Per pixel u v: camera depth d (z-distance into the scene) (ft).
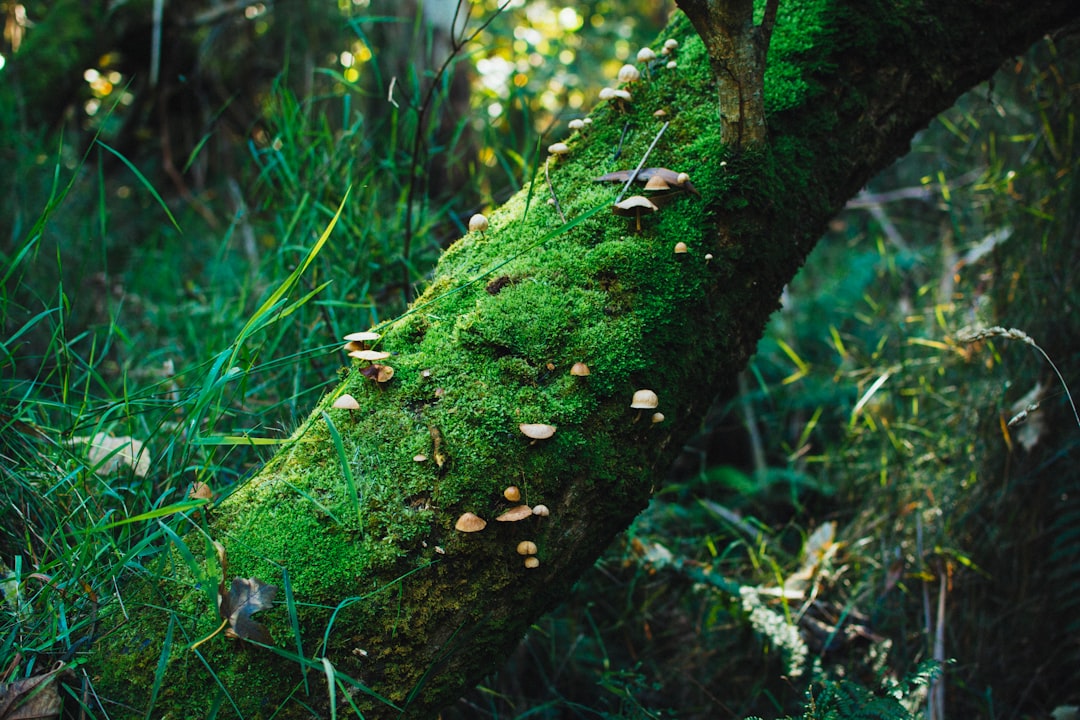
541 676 9.48
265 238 15.70
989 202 12.95
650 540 10.35
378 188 10.80
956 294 13.12
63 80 20.38
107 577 5.31
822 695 7.25
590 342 5.59
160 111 21.94
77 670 4.83
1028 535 10.66
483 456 5.16
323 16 21.08
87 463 6.48
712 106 6.57
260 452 7.07
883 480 11.66
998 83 13.35
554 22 30.53
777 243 6.59
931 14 7.15
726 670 9.86
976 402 11.55
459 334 5.57
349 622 4.86
